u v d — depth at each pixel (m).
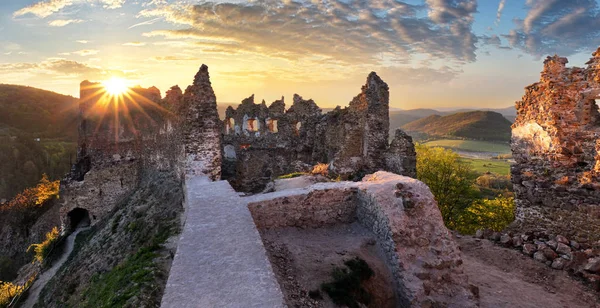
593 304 7.77
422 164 25.64
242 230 5.99
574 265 8.93
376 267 7.29
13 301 17.20
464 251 10.70
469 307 6.76
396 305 6.96
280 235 8.26
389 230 7.48
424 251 7.33
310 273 6.69
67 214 24.09
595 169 9.57
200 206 7.45
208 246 5.31
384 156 18.88
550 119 10.60
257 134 30.52
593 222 9.52
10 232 33.03
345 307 6.11
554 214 10.55
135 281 7.47
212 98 13.44
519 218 11.74
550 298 7.90
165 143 18.34
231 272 4.46
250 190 20.11
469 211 22.92
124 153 24.56
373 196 8.29
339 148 20.08
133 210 16.66
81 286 12.00
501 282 8.52
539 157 11.10
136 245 11.68
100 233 17.62
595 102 10.38
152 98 23.17
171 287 4.06
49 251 21.67
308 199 8.80
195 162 13.09
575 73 10.26
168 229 11.00
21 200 35.78
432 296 6.79
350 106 20.36
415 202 7.95
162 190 16.17
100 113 24.75
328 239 8.30
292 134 28.91
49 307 12.92
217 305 3.69
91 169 24.28
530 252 9.93
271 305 3.69
